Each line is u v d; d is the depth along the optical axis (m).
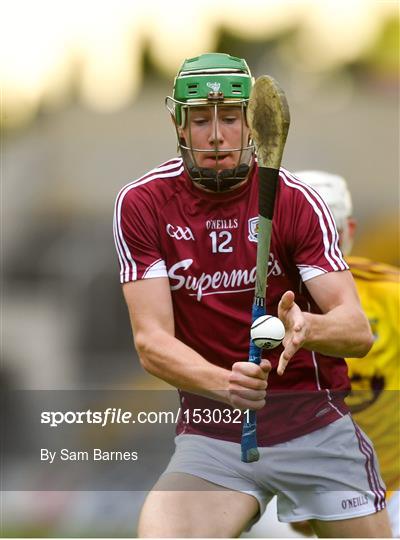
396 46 31.91
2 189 29.41
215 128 12.44
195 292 12.98
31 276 29.14
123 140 29.14
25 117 30.08
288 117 11.45
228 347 13.12
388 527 13.76
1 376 28.48
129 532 16.03
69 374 28.53
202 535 12.98
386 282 16.20
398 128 29.28
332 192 16.80
